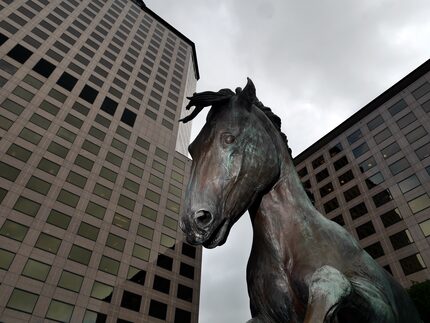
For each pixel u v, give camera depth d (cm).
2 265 1986
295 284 127
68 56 3488
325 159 3900
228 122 162
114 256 2506
